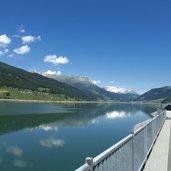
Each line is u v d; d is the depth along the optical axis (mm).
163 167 12500
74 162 30484
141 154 12094
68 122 76188
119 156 7793
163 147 17594
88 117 95625
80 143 41594
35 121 77875
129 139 9211
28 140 45438
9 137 48531
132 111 151375
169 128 29109
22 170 27625
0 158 32469
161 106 52719
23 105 186250
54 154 34406
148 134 15219
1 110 123062
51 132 55406
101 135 50000
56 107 173375
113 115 110312
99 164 5879
